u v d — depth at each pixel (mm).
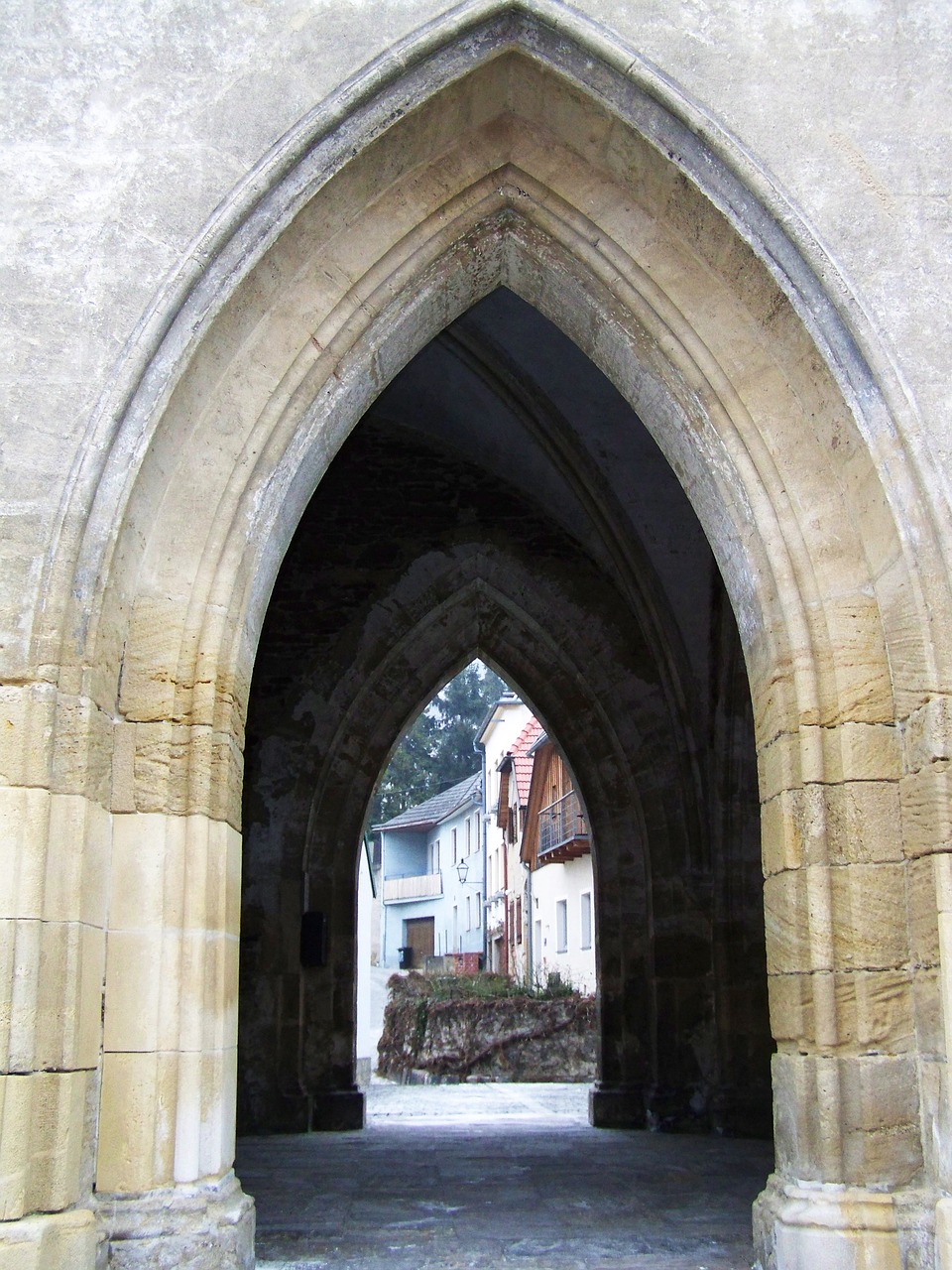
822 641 4680
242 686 4766
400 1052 20578
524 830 29047
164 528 4641
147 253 4527
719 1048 9414
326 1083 9633
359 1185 6828
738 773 9664
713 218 4809
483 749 38094
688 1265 4867
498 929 32969
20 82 4668
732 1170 7414
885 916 4422
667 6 4844
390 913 42625
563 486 9930
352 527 10352
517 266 5508
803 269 4633
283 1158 8000
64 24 4746
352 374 5078
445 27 4699
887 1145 4254
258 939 9641
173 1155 4191
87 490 4266
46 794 4039
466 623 10344
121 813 4387
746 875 9633
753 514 4848
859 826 4480
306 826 9836
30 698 4090
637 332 5180
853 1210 4176
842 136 4738
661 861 9734
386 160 4941
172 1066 4238
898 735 4504
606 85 4824
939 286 4574
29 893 3961
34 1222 3777
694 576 9602
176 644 4551
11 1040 3863
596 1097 9742
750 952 9523
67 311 4453
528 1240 5328
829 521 4789
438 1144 8766
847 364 4547
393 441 10586
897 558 4438
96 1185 4125
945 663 4246
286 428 4852
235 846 4684
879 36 4836
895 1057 4328
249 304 4758
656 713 9945
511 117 5191
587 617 10133
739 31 4832
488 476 10508
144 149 4629
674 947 9609
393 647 10133
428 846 43000
